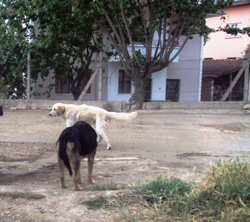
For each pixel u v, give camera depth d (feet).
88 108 26.71
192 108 56.95
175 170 19.84
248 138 33.04
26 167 20.97
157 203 12.76
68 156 15.11
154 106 55.67
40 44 52.54
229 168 14.07
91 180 17.04
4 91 60.29
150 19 49.73
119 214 12.00
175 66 76.84
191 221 11.27
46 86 70.08
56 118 45.09
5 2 57.26
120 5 43.19
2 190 14.29
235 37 93.56
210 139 32.32
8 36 56.54
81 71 61.52
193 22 52.11
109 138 32.14
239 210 11.25
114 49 65.57
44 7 49.24
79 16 48.11
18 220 11.99
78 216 12.37
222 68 81.20
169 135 34.37
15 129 36.09
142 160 22.88
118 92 72.38
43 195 14.14
